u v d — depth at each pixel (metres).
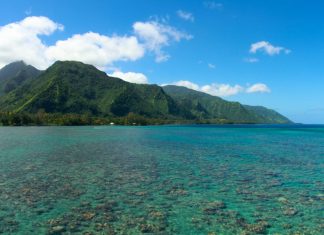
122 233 14.50
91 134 99.75
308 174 29.53
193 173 29.64
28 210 17.62
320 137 97.19
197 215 17.14
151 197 20.67
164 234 14.48
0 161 36.53
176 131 135.62
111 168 32.09
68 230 14.79
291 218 16.78
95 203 19.12
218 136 99.31
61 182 24.94
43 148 52.16
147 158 40.47
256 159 40.50
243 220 16.42
